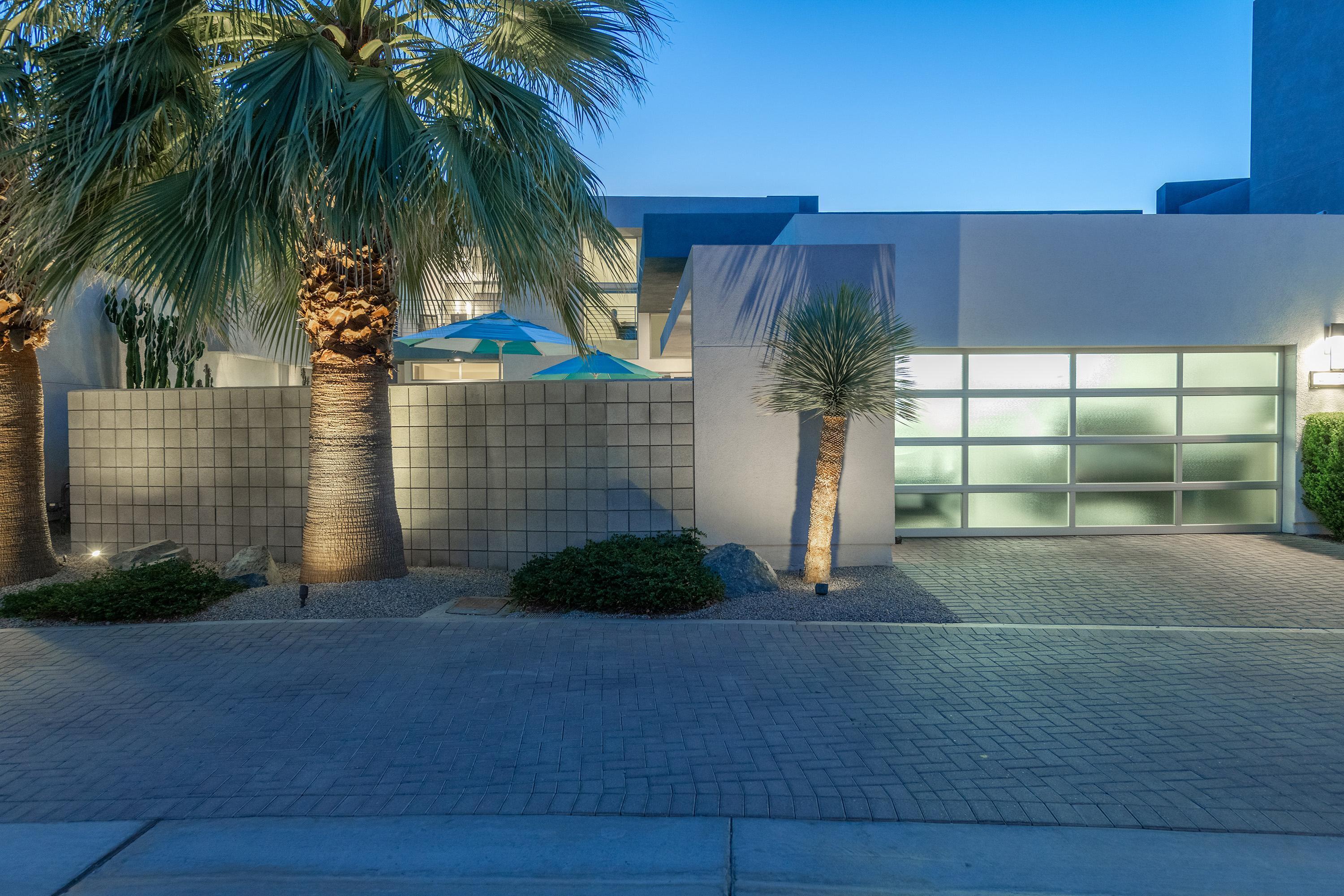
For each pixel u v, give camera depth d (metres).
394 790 3.50
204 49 6.69
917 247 9.73
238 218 5.89
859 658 5.25
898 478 10.20
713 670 5.01
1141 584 7.46
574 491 8.29
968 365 10.16
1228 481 10.18
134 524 9.29
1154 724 4.19
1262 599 6.86
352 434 7.20
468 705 4.45
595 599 6.34
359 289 6.57
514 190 6.36
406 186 5.91
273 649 5.45
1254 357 10.16
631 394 8.25
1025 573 7.94
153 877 2.88
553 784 3.55
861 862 2.95
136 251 6.16
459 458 8.45
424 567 8.34
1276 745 3.92
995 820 3.24
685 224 13.23
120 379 12.75
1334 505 9.41
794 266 8.20
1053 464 10.19
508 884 2.84
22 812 3.34
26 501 7.66
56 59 6.05
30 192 6.23
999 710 4.37
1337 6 14.12
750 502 8.25
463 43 7.24
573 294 7.88
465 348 13.64
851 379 7.05
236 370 15.84
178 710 4.39
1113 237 9.78
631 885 2.83
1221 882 2.82
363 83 6.10
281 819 3.28
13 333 7.49
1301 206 14.77
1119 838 3.11
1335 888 2.79
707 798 3.42
